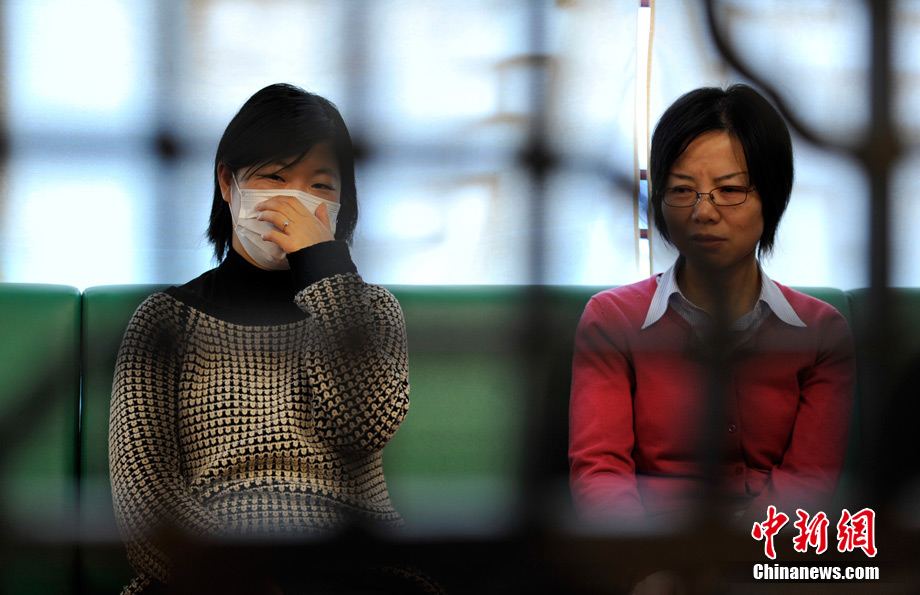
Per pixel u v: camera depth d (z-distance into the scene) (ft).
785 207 14.96
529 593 11.94
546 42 20.74
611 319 15.46
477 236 20.67
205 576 11.85
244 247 14.94
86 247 19.53
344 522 13.00
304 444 13.80
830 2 21.15
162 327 14.14
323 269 14.16
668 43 21.20
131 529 12.39
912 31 19.02
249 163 14.70
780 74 21.17
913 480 15.52
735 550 12.28
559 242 20.72
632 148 21.18
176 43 19.93
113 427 13.46
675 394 14.97
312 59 20.45
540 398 16.67
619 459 14.74
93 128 19.56
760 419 14.97
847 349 15.31
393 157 20.40
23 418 15.42
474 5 20.66
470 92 20.77
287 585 11.94
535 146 20.57
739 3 21.07
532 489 16.07
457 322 16.62
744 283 15.28
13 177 19.24
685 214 14.69
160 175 19.70
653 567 11.96
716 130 14.42
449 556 12.28
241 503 13.01
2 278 19.22
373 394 13.70
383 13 20.47
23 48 19.27
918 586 12.46
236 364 14.21
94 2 19.56
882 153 13.97
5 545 12.90
